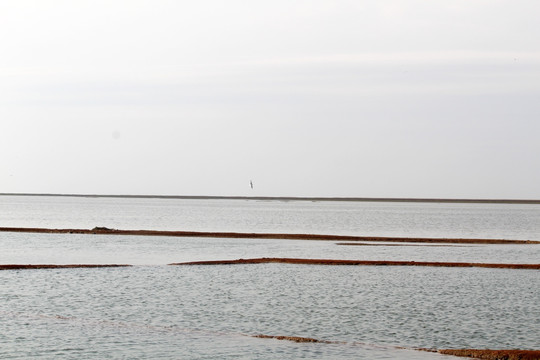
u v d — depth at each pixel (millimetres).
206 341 30438
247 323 34094
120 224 136875
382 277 51250
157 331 32250
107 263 59531
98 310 36906
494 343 30250
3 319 34312
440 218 198125
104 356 28109
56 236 90125
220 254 70062
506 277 51875
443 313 36875
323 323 34219
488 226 148250
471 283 48438
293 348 29266
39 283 45750
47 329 32312
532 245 86625
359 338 31141
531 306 39125
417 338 31125
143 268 55000
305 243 85438
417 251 75938
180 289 44312
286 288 45281
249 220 166000
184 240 87250
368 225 145875
